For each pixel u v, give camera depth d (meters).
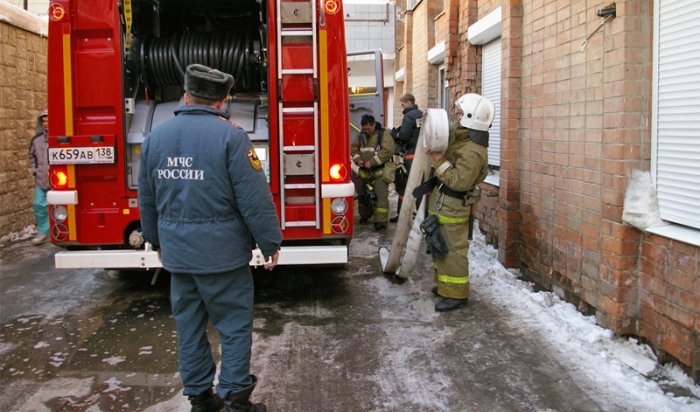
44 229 8.20
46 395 3.68
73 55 4.90
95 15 4.89
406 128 8.56
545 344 4.33
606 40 4.23
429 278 6.27
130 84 5.29
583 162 4.64
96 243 5.05
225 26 6.06
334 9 4.86
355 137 10.25
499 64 7.73
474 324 4.80
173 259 3.09
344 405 3.54
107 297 5.74
